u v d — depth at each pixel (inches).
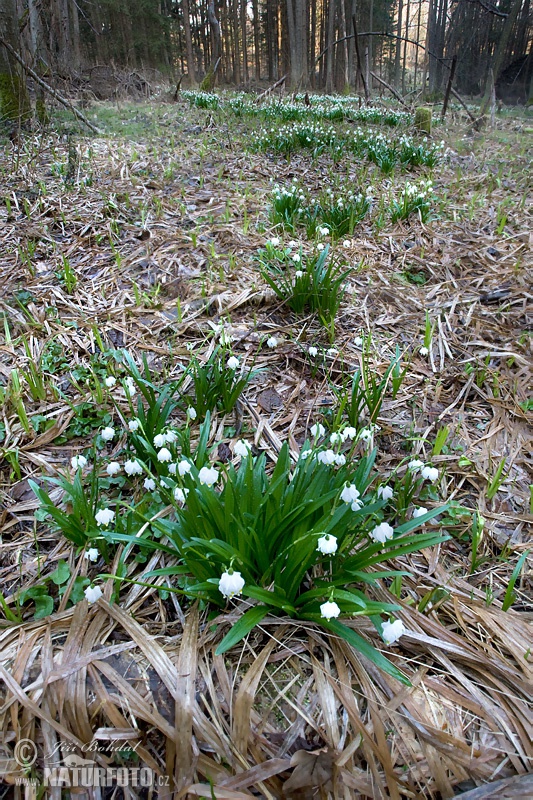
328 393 125.8
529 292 168.6
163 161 294.2
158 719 60.6
